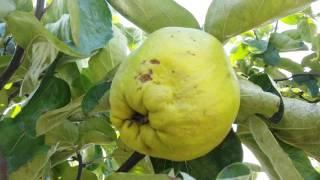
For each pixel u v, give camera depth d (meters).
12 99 0.43
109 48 0.40
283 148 0.37
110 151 0.51
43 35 0.32
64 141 0.38
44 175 0.40
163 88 0.28
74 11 0.30
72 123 0.37
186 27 0.33
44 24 0.38
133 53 0.30
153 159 0.37
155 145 0.29
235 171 0.32
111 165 0.54
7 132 0.34
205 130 0.28
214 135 0.29
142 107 0.29
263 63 0.53
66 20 0.35
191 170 0.36
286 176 0.33
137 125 0.30
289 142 0.36
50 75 0.35
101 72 0.39
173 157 0.30
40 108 0.34
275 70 0.52
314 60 0.52
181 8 0.33
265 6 0.32
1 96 0.40
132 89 0.29
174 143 0.29
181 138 0.28
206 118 0.28
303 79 0.49
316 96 0.49
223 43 0.34
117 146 0.43
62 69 0.38
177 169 0.37
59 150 0.40
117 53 0.40
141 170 0.41
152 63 0.28
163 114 0.28
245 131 0.36
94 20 0.32
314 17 0.55
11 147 0.35
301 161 0.36
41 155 0.36
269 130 0.33
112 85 0.30
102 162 0.53
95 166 0.51
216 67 0.29
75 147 0.39
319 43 0.52
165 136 0.29
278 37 0.52
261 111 0.33
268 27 0.59
